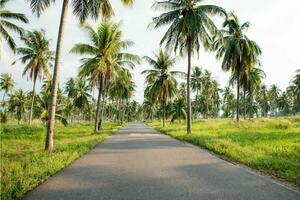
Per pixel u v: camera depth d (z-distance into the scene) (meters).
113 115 113.94
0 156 12.07
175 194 5.95
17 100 68.31
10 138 23.05
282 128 30.86
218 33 25.67
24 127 36.12
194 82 71.69
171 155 12.05
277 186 6.71
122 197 5.73
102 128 40.56
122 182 7.02
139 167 9.13
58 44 13.77
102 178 7.49
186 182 7.04
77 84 60.91
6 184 6.21
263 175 8.01
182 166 9.34
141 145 16.42
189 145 16.52
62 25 13.87
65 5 14.00
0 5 30.62
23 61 41.16
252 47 38.59
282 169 8.61
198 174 8.05
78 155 11.59
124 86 55.38
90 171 8.46
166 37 26.58
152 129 40.09
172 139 21.12
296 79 78.12
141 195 5.87
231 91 103.06
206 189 6.38
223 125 36.88
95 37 28.89
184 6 25.75
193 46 26.33
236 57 37.66
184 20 25.14
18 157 11.80
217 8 25.08
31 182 6.80
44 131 31.73
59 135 26.41
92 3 15.75
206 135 21.83
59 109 42.47
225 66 38.75
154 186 6.62
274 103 123.31
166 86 42.81
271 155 11.67
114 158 11.13
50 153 11.80
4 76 66.94
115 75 30.59
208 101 89.94
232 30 39.53
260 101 115.75
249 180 7.32
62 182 7.04
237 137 19.33
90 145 15.26
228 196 5.84
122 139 20.98
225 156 11.84
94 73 29.11
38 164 9.05
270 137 19.11
